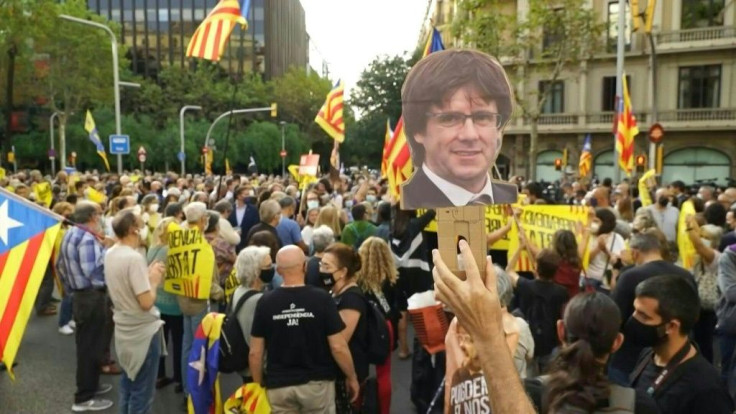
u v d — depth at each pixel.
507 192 1.89
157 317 4.78
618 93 18.34
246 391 3.85
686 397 2.60
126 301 4.59
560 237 5.12
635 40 33.28
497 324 1.49
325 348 3.84
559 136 36.50
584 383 1.93
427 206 1.87
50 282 9.09
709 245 6.17
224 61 78.69
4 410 5.57
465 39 24.53
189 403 4.35
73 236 5.60
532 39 24.67
